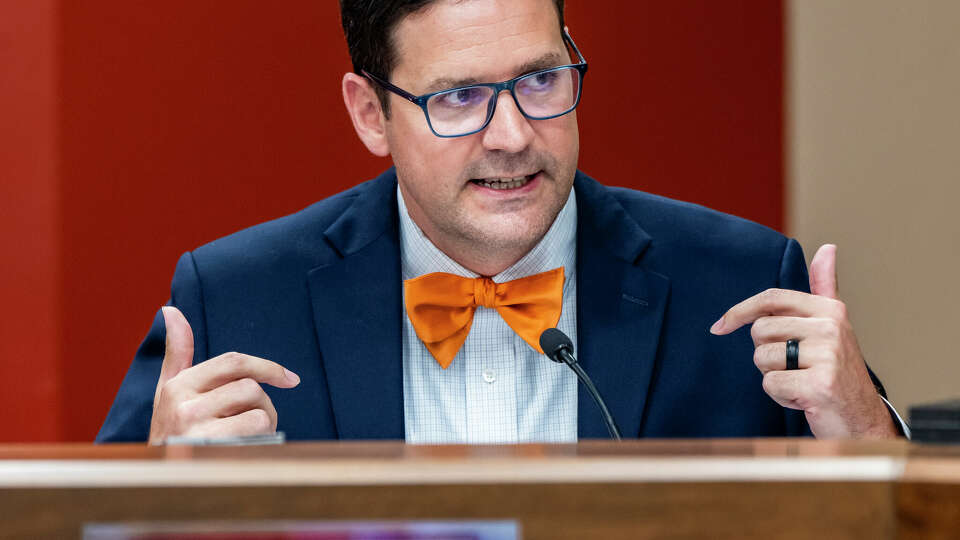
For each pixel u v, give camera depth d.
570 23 10.44
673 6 10.55
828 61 10.93
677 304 5.16
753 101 10.68
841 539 2.18
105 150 10.12
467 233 4.76
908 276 11.20
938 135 11.03
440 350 5.07
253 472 2.23
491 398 5.17
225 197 10.21
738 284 5.22
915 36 10.98
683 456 2.34
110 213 10.15
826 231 11.05
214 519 2.23
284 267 5.32
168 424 4.19
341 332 5.15
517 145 4.52
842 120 11.02
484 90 4.60
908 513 2.15
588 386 4.09
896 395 11.27
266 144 10.24
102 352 10.20
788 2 10.77
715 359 5.08
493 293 5.02
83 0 10.06
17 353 10.12
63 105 10.07
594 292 5.16
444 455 2.45
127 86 10.12
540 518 2.20
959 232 11.15
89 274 10.16
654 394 5.01
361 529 2.21
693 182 10.61
